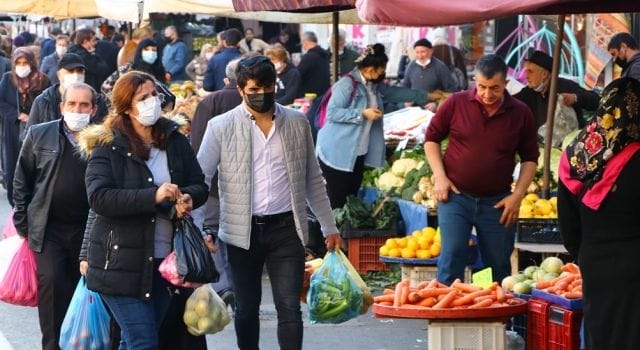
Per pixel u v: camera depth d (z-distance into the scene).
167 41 37.72
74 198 12.22
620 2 11.85
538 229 14.52
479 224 13.52
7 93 22.30
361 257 19.16
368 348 14.71
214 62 28.20
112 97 10.52
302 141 11.78
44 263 12.25
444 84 27.92
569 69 28.72
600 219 9.88
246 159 11.59
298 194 11.70
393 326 15.98
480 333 11.55
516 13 9.62
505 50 32.19
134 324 10.34
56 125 12.24
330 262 12.03
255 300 11.91
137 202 10.18
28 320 16.52
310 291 11.91
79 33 30.05
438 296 11.73
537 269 12.88
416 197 18.84
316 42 29.09
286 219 11.69
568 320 11.34
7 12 26.25
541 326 11.66
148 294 10.38
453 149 13.51
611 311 9.88
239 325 11.98
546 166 17.16
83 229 12.38
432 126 13.60
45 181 12.17
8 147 22.36
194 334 11.04
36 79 22.09
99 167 10.41
